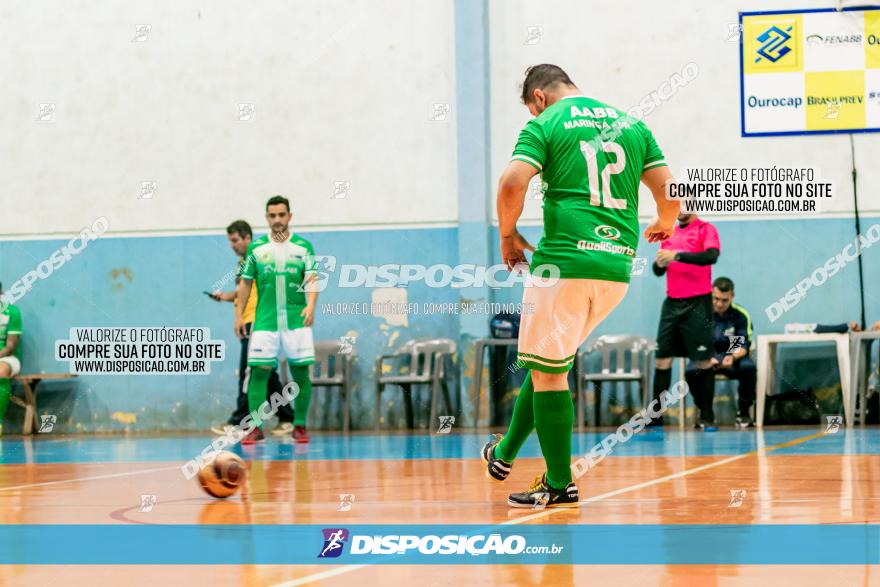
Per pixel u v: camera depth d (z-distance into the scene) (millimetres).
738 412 24750
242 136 28266
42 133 29016
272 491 10641
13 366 27969
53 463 16156
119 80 28797
